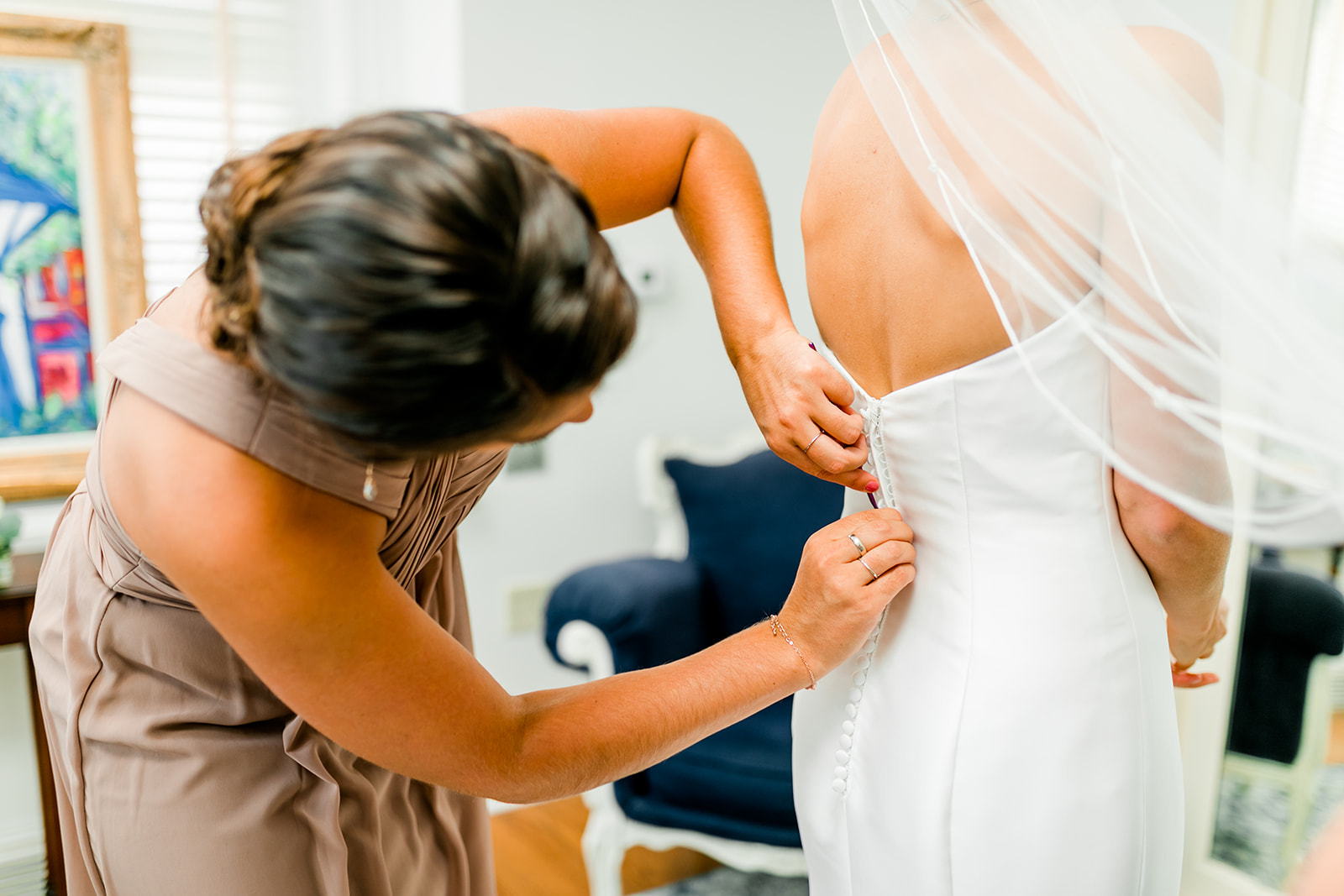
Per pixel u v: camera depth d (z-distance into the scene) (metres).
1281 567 1.74
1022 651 0.73
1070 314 0.65
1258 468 0.58
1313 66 1.30
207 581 0.62
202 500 0.62
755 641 0.79
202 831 0.81
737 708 0.77
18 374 2.08
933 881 0.76
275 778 0.84
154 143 2.18
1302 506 0.56
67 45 2.04
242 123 2.27
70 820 0.93
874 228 0.77
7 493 2.05
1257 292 0.57
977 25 0.67
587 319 0.50
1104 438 0.69
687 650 1.95
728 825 1.75
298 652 0.63
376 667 0.64
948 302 0.72
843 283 0.82
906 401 0.77
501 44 2.17
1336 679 1.68
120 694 0.82
